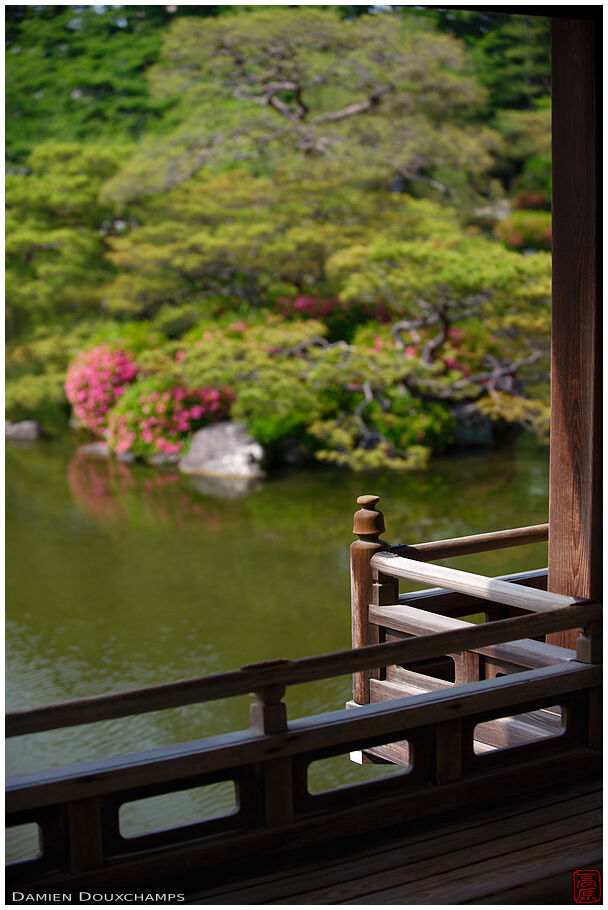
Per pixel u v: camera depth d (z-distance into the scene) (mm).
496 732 3477
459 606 4020
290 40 14789
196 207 15102
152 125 17078
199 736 7227
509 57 16516
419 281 13086
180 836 2607
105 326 16781
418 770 2941
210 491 13211
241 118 15133
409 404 14164
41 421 18156
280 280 15656
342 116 15305
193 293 16125
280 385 13344
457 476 13352
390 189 16375
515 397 14031
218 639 8695
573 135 3230
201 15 17125
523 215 15516
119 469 14680
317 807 2787
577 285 3289
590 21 3129
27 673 8070
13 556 11047
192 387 13891
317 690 8008
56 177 16062
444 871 2689
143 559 10844
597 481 3320
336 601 9539
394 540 10469
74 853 2471
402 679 3801
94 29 16859
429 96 15273
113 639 8766
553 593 3354
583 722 3229
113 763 2521
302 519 11844
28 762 6797
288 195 14906
